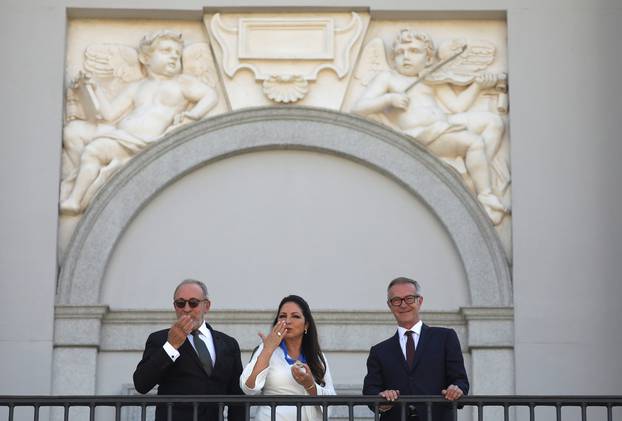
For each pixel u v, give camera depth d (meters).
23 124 27.08
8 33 27.47
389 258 27.02
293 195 27.33
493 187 27.20
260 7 27.75
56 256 26.59
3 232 26.58
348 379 26.33
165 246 27.02
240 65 27.62
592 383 26.03
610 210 26.80
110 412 26.02
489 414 25.92
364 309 26.59
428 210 27.19
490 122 27.39
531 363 26.09
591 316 26.31
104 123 27.47
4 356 26.02
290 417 19.22
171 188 27.30
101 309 26.28
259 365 18.89
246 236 27.12
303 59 27.61
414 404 18.94
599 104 27.25
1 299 26.27
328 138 27.34
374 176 27.39
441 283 26.86
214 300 26.75
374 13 27.80
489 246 26.75
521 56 27.50
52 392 25.98
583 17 27.62
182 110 27.62
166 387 19.31
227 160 27.45
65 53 27.66
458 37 27.91
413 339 19.80
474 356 26.20
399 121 27.52
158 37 27.67
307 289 26.86
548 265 26.55
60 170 27.03
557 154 27.05
